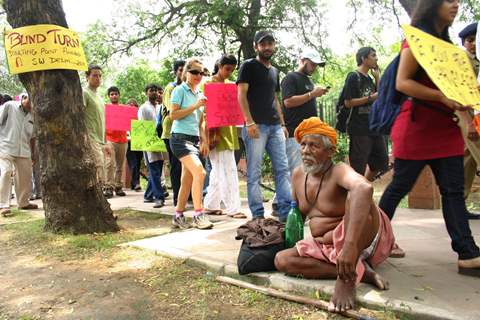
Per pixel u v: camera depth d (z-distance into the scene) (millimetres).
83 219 5141
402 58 3092
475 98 2699
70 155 5102
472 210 5832
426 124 3201
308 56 5367
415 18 3262
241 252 3455
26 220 6344
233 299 3145
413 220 5121
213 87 5629
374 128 3516
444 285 3023
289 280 3191
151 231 5230
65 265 4094
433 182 5738
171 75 17812
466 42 4855
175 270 3760
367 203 2746
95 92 7406
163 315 2973
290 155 5449
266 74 5039
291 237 3414
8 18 5145
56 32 5070
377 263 3256
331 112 11039
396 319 2633
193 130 5172
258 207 5164
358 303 2832
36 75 5035
